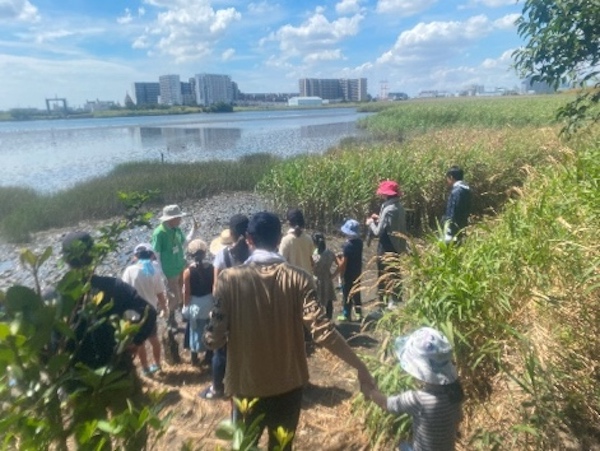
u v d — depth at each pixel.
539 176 7.64
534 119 33.88
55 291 1.28
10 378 1.14
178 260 7.18
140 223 2.34
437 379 2.65
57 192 19.56
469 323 3.98
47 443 1.15
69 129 95.38
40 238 13.59
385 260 5.06
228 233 5.52
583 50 4.54
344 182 12.66
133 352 2.65
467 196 7.27
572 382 3.46
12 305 1.15
